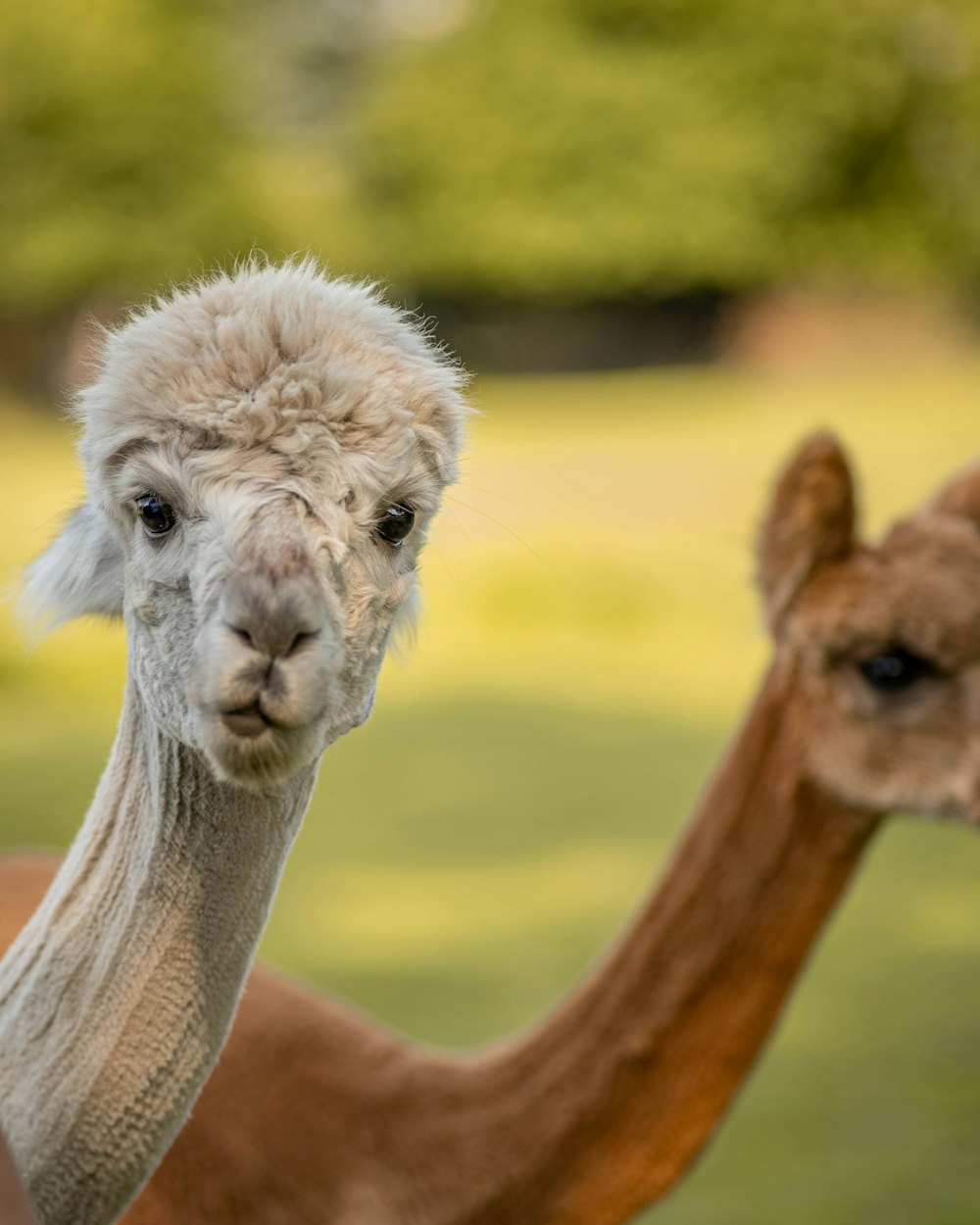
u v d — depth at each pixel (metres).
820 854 4.96
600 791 13.37
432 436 3.01
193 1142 4.50
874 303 68.69
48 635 3.29
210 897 2.99
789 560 5.18
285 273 3.16
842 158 68.00
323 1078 4.66
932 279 68.50
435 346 3.32
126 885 3.01
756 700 5.18
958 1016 8.73
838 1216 6.64
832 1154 7.25
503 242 67.25
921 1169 7.00
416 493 2.97
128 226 58.91
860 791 5.02
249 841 3.00
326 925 10.14
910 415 41.97
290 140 77.38
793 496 5.19
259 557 2.70
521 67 67.88
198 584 2.75
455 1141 4.60
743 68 67.31
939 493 5.46
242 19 70.38
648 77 67.25
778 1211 6.67
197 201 59.62
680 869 4.93
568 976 9.22
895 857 11.84
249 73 71.38
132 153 58.69
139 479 2.85
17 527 23.20
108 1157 2.96
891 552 5.21
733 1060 4.74
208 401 2.83
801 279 68.31
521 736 15.23
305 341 2.92
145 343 2.94
